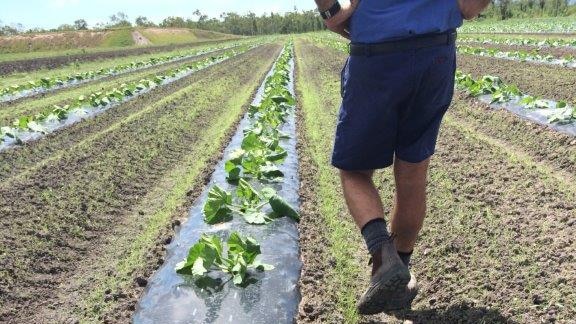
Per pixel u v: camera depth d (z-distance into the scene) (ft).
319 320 12.37
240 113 39.42
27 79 76.13
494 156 23.81
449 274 13.73
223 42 235.61
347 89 10.09
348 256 15.76
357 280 14.35
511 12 238.48
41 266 16.16
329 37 192.03
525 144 26.04
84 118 38.40
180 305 12.48
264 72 73.15
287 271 13.93
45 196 21.88
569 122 26.89
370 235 9.98
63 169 25.57
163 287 13.43
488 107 33.78
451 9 9.67
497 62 60.23
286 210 16.89
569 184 19.72
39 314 13.79
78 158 27.25
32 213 20.08
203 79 63.82
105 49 189.26
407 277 9.64
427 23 9.40
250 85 58.13
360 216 10.21
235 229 16.15
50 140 31.86
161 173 25.99
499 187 19.92
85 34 257.55
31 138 31.91
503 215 17.11
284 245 15.31
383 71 9.59
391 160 10.47
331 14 9.91
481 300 12.27
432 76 9.68
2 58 138.31
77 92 56.70
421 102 9.98
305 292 13.44
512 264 13.64
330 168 24.72
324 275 14.52
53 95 54.80
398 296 9.99
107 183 23.70
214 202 16.87
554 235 15.06
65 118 37.58
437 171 22.72
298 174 23.15
